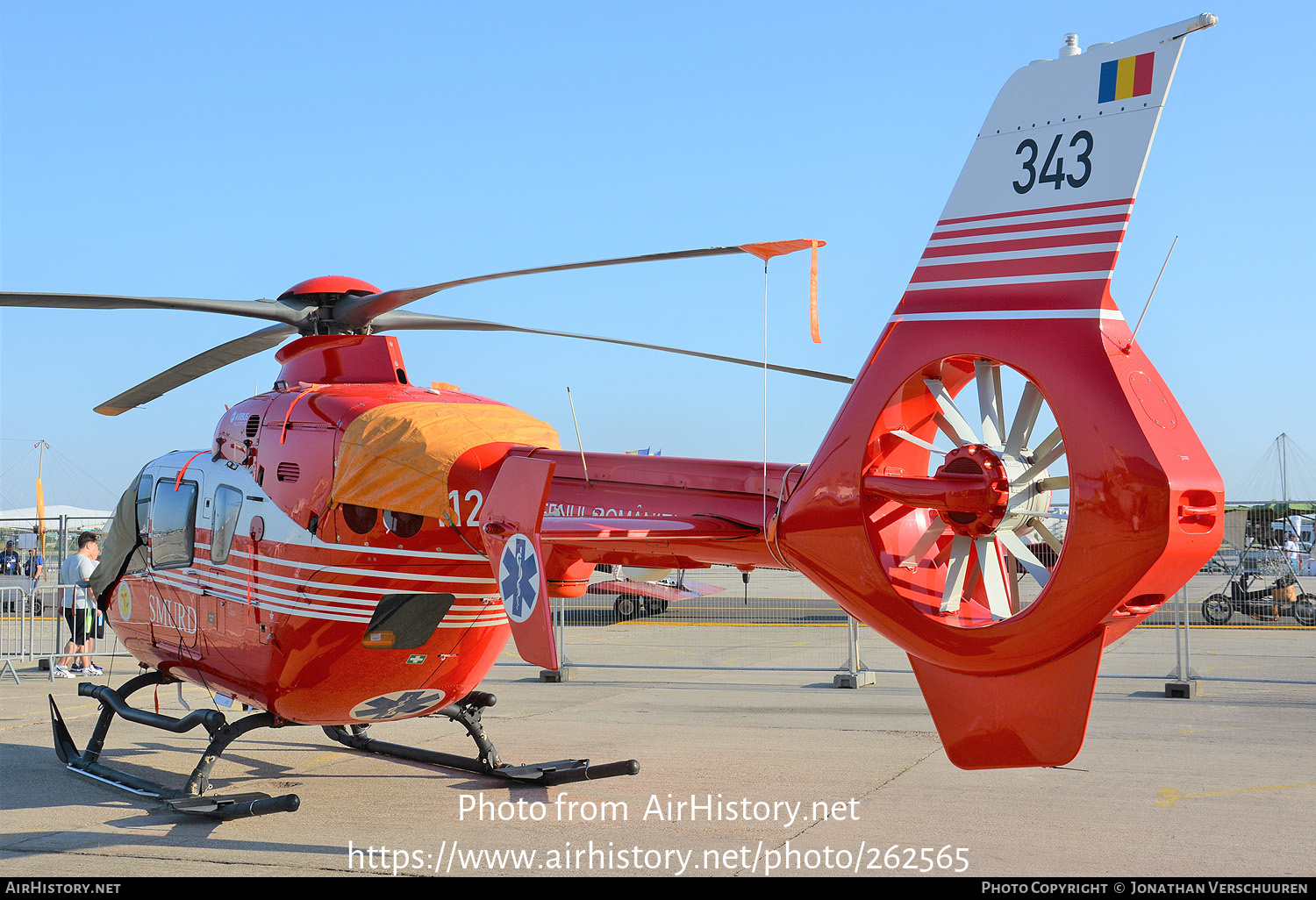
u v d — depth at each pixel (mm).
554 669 4992
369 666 6699
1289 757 8297
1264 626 19172
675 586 21406
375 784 7723
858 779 7688
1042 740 4387
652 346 7070
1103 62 4371
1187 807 6758
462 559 6539
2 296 6051
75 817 6738
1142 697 11320
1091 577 4020
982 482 4363
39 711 11375
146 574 8047
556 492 5969
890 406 4742
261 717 7125
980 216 4594
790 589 30875
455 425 6492
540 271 6133
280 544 6836
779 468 5195
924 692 4793
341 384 7324
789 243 4938
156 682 8328
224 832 6363
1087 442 4070
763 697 11930
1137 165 4195
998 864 5617
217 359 8070
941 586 4883
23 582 23344
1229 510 19922
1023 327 4363
